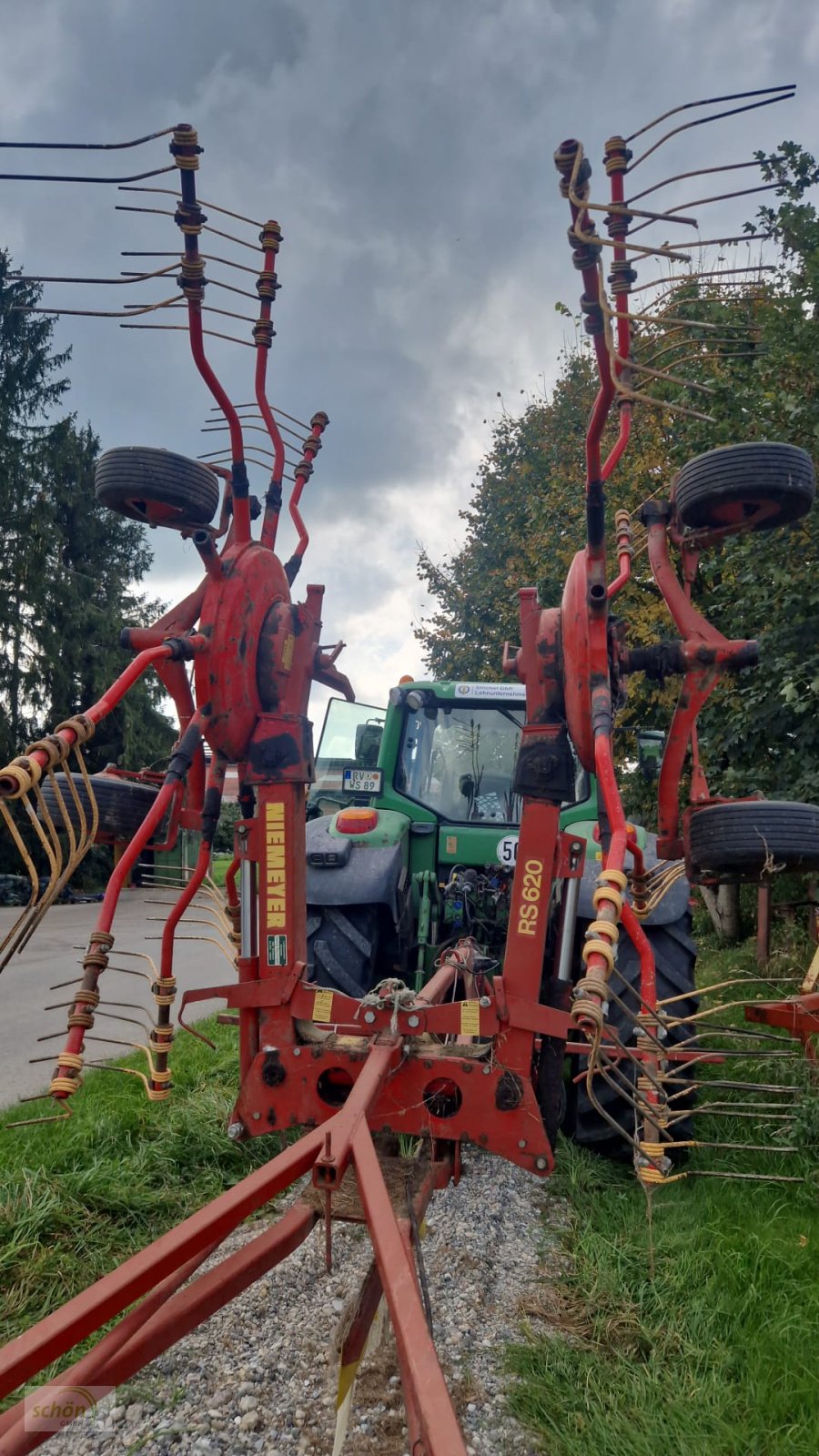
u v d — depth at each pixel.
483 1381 2.52
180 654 2.60
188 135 2.37
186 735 2.66
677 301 2.75
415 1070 2.61
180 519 2.81
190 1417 2.34
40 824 2.22
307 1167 1.86
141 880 3.17
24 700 24.88
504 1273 3.12
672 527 3.03
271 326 3.14
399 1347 1.38
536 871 2.67
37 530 24.30
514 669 2.86
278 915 2.78
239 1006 2.76
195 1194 3.71
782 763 6.75
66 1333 1.39
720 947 9.48
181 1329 1.62
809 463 2.71
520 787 2.72
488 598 16.59
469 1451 2.24
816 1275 2.94
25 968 9.95
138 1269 1.52
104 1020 7.45
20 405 26.72
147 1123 4.29
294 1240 1.95
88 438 28.27
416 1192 2.27
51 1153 3.94
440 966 3.38
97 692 24.47
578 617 2.61
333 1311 2.81
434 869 4.79
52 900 2.21
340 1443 1.86
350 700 3.38
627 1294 2.90
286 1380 2.49
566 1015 2.54
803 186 6.71
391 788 4.93
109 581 28.05
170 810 3.05
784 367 6.00
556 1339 2.68
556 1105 2.67
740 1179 3.66
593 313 2.26
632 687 8.09
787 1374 2.43
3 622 24.08
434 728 5.07
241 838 2.86
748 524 2.83
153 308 2.59
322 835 4.20
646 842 4.11
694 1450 2.18
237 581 2.76
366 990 3.90
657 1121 2.51
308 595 3.05
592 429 2.36
